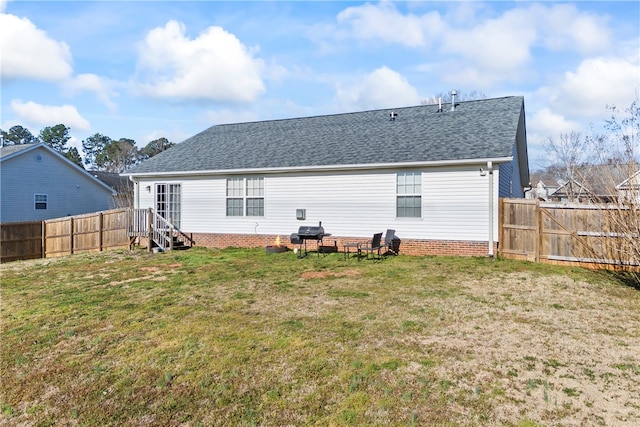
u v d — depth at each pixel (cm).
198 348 513
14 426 374
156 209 1625
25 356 519
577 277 885
